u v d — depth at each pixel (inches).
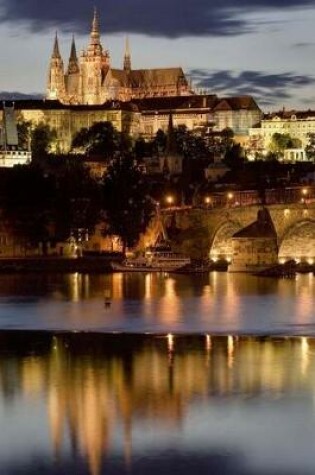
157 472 7401.6
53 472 7426.2
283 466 7495.1
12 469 7475.4
